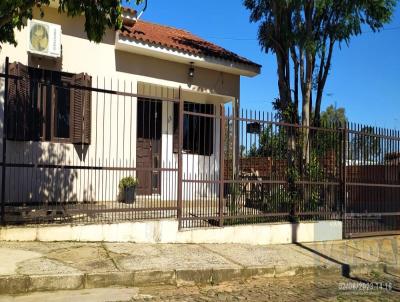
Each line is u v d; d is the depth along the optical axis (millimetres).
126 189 11133
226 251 9398
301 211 11414
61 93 11016
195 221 10078
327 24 12734
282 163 11117
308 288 7957
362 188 12430
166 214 9914
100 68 11938
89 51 11750
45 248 8047
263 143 10836
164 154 13648
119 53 12281
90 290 6855
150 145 13367
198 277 7793
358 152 12391
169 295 6977
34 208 9000
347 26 12375
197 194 10258
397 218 13141
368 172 12586
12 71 10148
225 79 14453
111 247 8609
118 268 7379
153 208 9430
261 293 7414
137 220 9266
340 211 12023
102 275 7035
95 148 10844
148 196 11117
